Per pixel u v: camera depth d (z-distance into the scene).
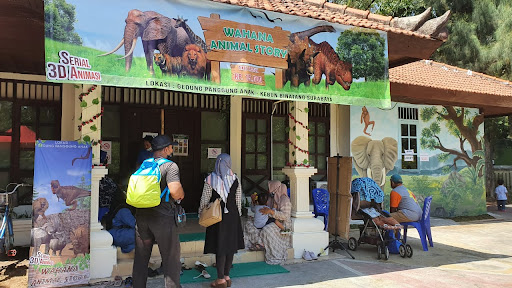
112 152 7.83
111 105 7.87
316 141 9.81
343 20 5.73
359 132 9.99
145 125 8.17
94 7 4.09
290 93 5.16
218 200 4.70
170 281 4.10
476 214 11.91
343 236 6.56
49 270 4.67
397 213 7.18
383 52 5.85
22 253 6.16
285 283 5.12
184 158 8.59
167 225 4.11
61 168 4.80
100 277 5.02
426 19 6.17
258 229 6.11
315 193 7.17
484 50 14.80
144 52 4.29
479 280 5.46
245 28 4.91
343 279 5.36
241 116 8.97
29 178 6.94
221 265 4.74
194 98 8.62
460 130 11.72
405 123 10.83
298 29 5.29
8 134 6.84
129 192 4.01
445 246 7.78
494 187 18.03
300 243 6.25
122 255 5.38
